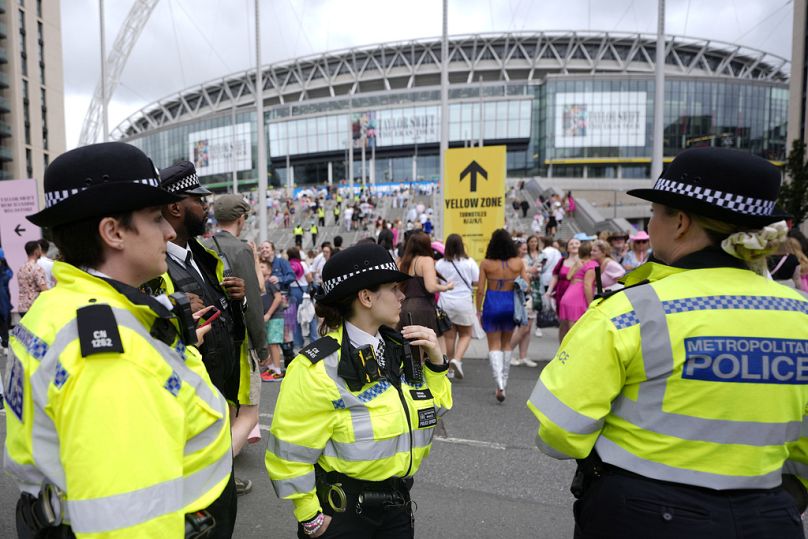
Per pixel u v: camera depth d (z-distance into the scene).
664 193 1.46
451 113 79.62
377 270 1.94
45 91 59.03
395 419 1.91
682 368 1.33
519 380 6.54
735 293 1.38
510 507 3.42
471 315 6.48
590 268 6.66
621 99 73.81
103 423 1.07
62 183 1.25
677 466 1.35
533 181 50.91
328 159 87.06
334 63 98.00
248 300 3.47
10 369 1.22
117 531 1.05
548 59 92.44
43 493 1.17
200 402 1.31
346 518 1.88
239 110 88.00
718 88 74.50
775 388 1.33
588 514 1.50
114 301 1.21
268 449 1.96
